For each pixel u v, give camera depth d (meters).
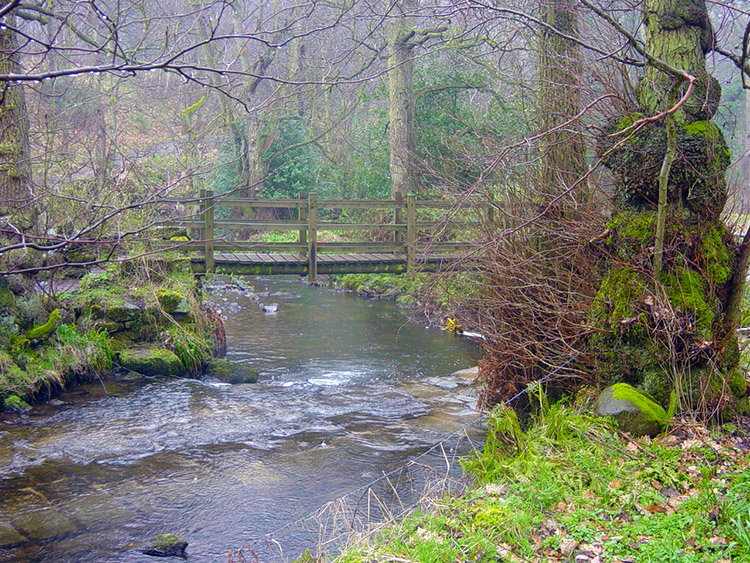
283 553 4.51
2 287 8.16
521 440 4.83
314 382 9.12
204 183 17.14
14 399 7.57
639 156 5.20
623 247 5.34
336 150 23.56
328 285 18.91
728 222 5.80
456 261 6.73
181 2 12.66
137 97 18.72
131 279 10.30
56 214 6.82
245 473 5.95
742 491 3.77
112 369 9.02
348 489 5.55
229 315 14.02
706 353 5.00
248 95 19.66
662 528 3.55
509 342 6.22
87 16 4.25
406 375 9.48
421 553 3.48
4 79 2.51
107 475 5.91
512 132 10.29
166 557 4.51
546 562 3.38
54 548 4.63
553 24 7.03
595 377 5.54
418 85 19.14
